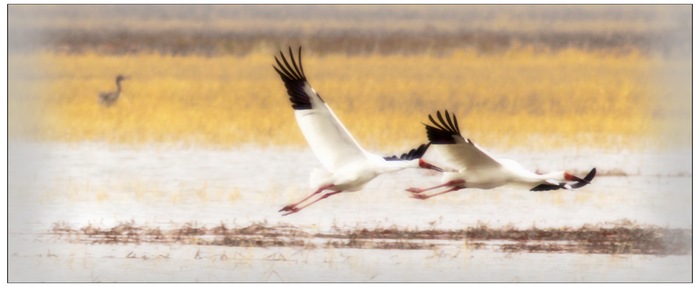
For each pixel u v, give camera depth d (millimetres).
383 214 14578
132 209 14891
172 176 16984
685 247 13312
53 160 18078
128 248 13180
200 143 19359
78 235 13609
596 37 31438
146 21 33000
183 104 23031
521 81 26266
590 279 12281
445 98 23719
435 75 27453
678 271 12664
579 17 33031
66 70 27969
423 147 12484
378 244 13172
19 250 13211
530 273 12359
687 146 19359
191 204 15141
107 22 32438
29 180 16500
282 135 20000
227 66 29141
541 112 22172
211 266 12594
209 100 23578
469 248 13008
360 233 13586
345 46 31578
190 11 33812
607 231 13789
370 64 29234
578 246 13219
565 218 14461
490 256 12828
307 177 16969
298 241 13273
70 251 13117
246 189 16062
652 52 29266
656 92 23734
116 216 14562
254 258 12750
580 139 19922
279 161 18094
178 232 13625
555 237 13555
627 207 15039
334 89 24875
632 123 21062
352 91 24641
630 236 13602
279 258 12742
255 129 20516
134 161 18031
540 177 12344
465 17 33406
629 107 22391
